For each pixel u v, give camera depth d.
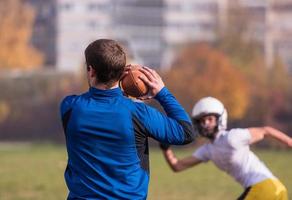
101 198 9.38
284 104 103.44
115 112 9.48
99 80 9.60
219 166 15.90
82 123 9.52
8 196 35.34
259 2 120.38
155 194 36.81
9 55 116.12
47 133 106.75
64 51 122.19
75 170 9.60
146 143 9.73
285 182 42.69
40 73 110.19
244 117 103.19
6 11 118.12
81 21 124.81
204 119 15.41
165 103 9.86
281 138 15.25
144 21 127.12
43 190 38.38
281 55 116.44
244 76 106.50
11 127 107.19
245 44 114.12
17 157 72.25
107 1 129.12
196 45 112.12
